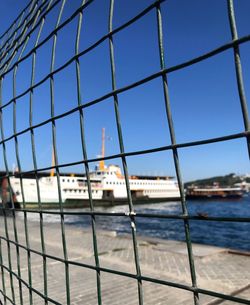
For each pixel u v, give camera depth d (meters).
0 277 7.69
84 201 76.25
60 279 7.68
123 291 6.79
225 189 103.56
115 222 43.66
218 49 1.54
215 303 5.90
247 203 88.75
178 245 11.34
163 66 1.83
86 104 2.37
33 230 17.97
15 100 3.34
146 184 92.44
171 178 105.56
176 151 1.77
